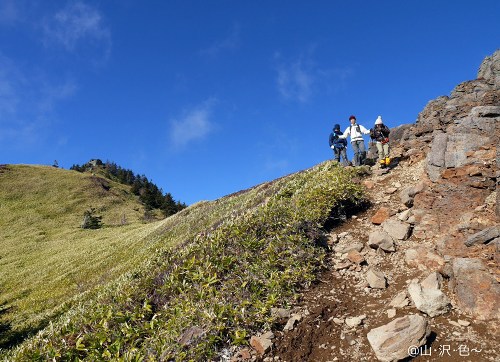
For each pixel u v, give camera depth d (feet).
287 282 29.43
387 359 20.57
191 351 23.15
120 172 464.24
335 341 23.48
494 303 22.04
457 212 31.65
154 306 32.12
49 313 67.46
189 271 34.32
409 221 34.78
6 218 212.43
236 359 22.81
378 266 31.01
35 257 139.54
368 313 25.39
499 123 35.96
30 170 304.09
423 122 54.60
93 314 32.83
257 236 37.70
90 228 199.62
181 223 116.57
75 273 102.94
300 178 59.47
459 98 50.62
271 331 24.47
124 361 24.36
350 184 44.16
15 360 30.04
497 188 29.04
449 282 25.41
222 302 27.48
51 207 236.63
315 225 37.45
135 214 248.73
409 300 25.03
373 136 53.01
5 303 88.84
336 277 30.73
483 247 25.32
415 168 46.03
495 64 51.37
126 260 101.40
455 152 36.45
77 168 443.32
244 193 114.83
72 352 27.89
